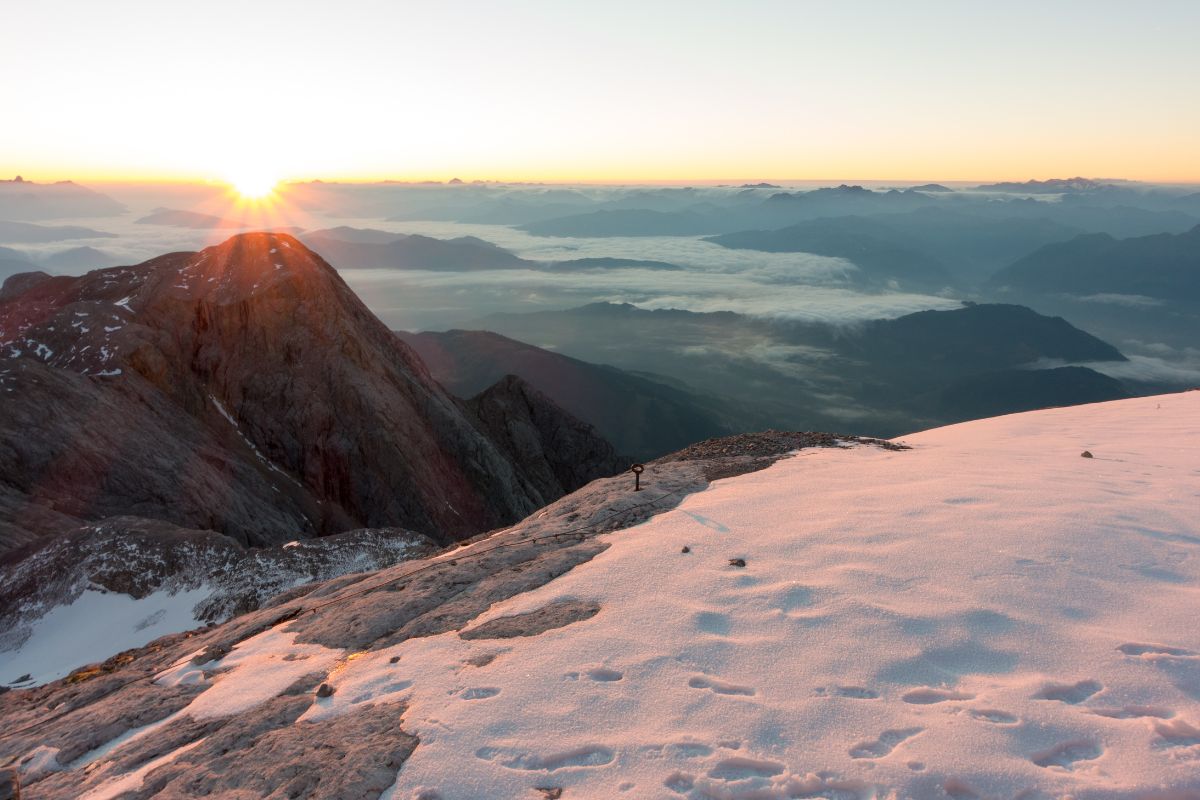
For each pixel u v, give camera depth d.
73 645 24.17
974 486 13.40
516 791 5.70
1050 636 7.46
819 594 8.82
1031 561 9.38
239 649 10.77
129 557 27.73
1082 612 7.98
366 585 12.85
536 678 7.42
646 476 16.41
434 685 7.63
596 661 7.65
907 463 16.34
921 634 7.67
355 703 7.68
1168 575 8.88
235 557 28.34
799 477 15.23
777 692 6.81
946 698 6.56
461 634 8.93
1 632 25.47
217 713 8.45
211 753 7.31
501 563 11.87
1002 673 6.89
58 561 27.92
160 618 24.97
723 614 8.54
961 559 9.56
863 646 7.51
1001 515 11.36
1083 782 5.34
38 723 10.12
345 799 5.71
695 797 5.54
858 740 6.03
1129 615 7.85
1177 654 6.97
